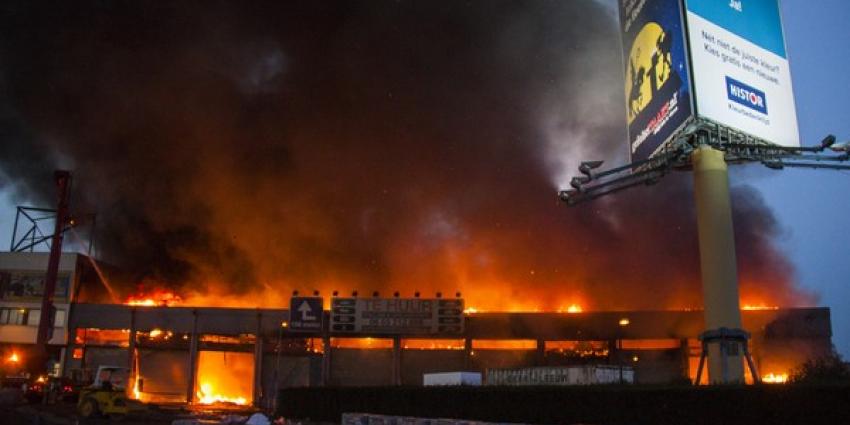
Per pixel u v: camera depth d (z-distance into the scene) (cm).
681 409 2111
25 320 7212
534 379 3528
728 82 3719
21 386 5891
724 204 3575
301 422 3850
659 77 3956
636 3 4356
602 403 2347
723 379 2794
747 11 3938
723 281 3491
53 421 3538
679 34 3694
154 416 4441
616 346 6316
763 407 1922
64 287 7231
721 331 2816
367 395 3600
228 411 5262
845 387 1781
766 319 5959
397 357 6406
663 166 3884
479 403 2850
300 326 6309
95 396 4169
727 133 3681
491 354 6444
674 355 6259
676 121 3712
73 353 6694
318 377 6519
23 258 7369
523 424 2448
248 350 6719
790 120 3962
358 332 6294
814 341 5925
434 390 3127
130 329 6656
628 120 4466
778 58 4019
